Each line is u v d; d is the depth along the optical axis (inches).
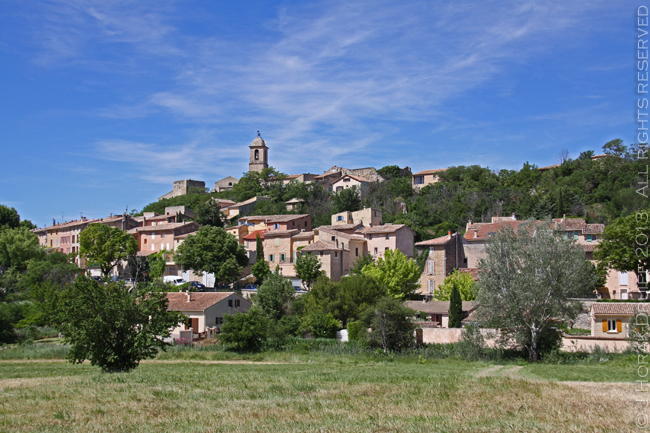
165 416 997.2
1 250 4133.9
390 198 5027.1
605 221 3826.3
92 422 951.0
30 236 4340.6
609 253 2576.3
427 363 1964.8
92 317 1437.0
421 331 2356.1
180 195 6678.2
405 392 1256.8
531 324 1995.6
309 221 4367.6
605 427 928.3
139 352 1462.8
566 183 4724.4
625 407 1085.8
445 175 5570.9
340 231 3814.0
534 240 2073.1
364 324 2279.8
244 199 5871.1
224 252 3531.0
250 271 3944.4
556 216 4121.6
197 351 2188.7
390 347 2188.7
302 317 2554.1
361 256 3526.1
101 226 3986.2
